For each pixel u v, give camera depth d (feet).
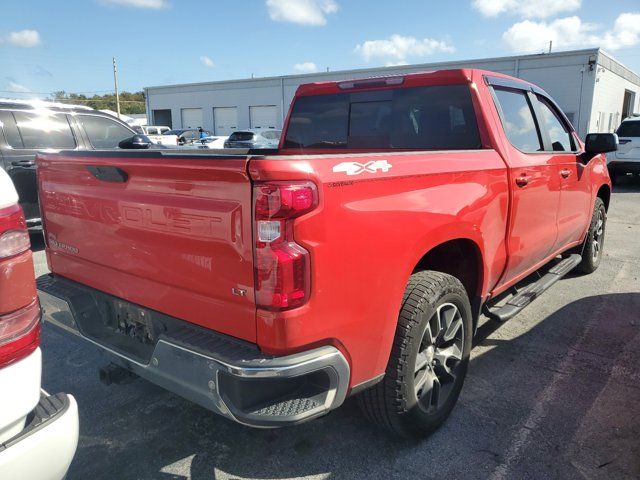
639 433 9.41
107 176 8.05
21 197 21.93
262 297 6.38
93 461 8.76
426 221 8.14
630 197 40.24
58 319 9.44
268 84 118.52
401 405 8.31
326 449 9.02
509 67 84.74
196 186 6.83
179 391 7.21
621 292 17.03
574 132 15.38
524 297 12.40
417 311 8.19
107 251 8.50
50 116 22.75
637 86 127.34
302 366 6.48
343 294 6.91
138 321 8.41
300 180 6.25
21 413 5.64
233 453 8.97
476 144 10.86
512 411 10.14
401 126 12.03
